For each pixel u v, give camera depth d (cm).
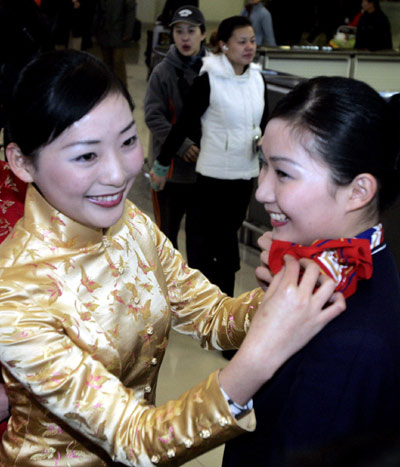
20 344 93
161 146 326
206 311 123
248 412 90
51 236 102
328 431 84
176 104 325
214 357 289
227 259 304
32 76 90
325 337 86
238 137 285
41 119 89
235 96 281
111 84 92
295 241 92
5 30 349
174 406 93
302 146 86
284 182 89
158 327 114
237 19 275
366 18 679
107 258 107
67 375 93
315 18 862
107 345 104
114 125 92
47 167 93
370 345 83
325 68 578
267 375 86
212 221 298
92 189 94
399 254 301
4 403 120
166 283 121
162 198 328
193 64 325
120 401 94
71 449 105
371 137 85
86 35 725
